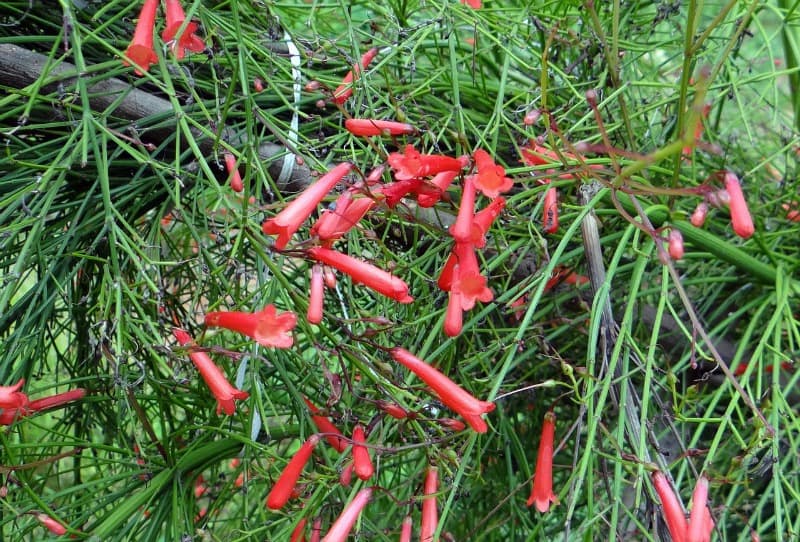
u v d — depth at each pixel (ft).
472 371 1.19
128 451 1.04
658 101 1.16
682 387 1.21
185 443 1.14
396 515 1.23
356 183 0.90
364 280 0.87
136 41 0.93
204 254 0.99
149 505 1.05
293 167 1.07
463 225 0.86
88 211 1.07
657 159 0.82
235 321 0.89
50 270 1.01
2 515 1.06
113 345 0.97
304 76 1.12
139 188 1.07
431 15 1.21
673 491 0.87
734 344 1.27
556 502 0.93
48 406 1.03
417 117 1.14
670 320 1.25
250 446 1.03
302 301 0.91
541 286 0.95
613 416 1.26
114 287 0.96
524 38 1.25
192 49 0.99
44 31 1.10
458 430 0.95
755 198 1.29
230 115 1.07
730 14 1.24
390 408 0.92
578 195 1.11
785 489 1.21
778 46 1.94
